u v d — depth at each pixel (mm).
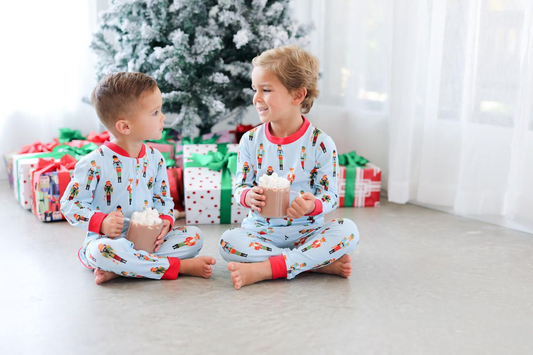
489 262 1878
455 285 1687
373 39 2619
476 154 2188
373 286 1658
